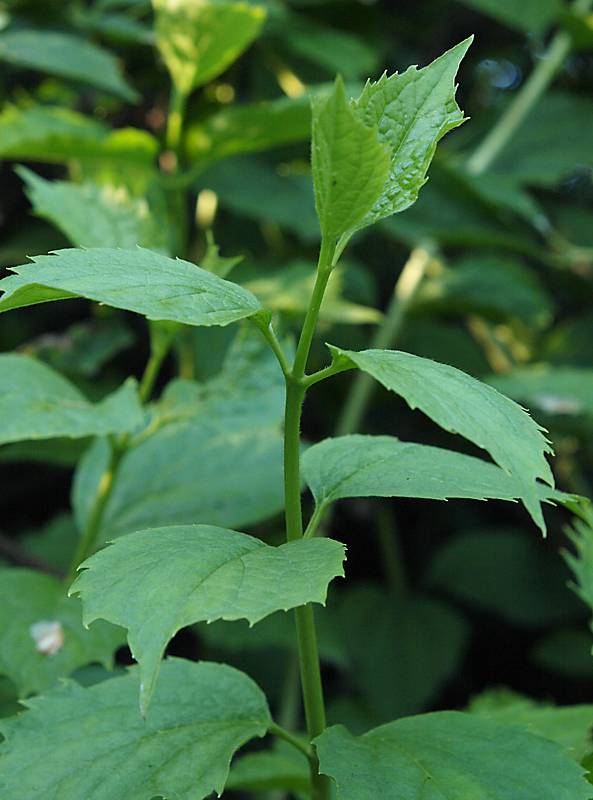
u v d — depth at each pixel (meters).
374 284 1.86
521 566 1.75
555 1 1.79
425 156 0.63
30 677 0.77
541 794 0.62
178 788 0.63
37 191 0.90
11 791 0.63
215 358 1.34
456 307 1.74
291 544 0.61
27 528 1.64
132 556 0.60
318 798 0.67
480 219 1.70
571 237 1.98
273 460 0.93
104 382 1.48
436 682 1.58
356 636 1.63
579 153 1.89
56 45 1.36
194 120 1.70
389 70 1.95
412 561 1.85
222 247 1.69
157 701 0.67
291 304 1.30
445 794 0.61
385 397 1.70
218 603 0.58
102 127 1.33
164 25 1.30
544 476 0.58
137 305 0.58
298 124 1.29
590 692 1.73
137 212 0.94
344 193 0.61
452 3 1.95
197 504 0.90
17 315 1.56
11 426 0.80
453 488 0.65
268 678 1.50
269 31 1.64
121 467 0.93
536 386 1.47
